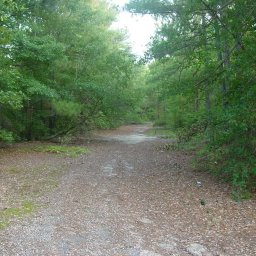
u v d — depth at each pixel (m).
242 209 8.35
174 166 14.02
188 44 12.27
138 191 10.02
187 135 14.25
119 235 6.58
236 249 6.06
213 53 12.14
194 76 12.58
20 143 20.67
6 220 7.11
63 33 21.14
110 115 26.47
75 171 12.99
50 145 20.17
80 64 22.50
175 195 9.60
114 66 23.78
